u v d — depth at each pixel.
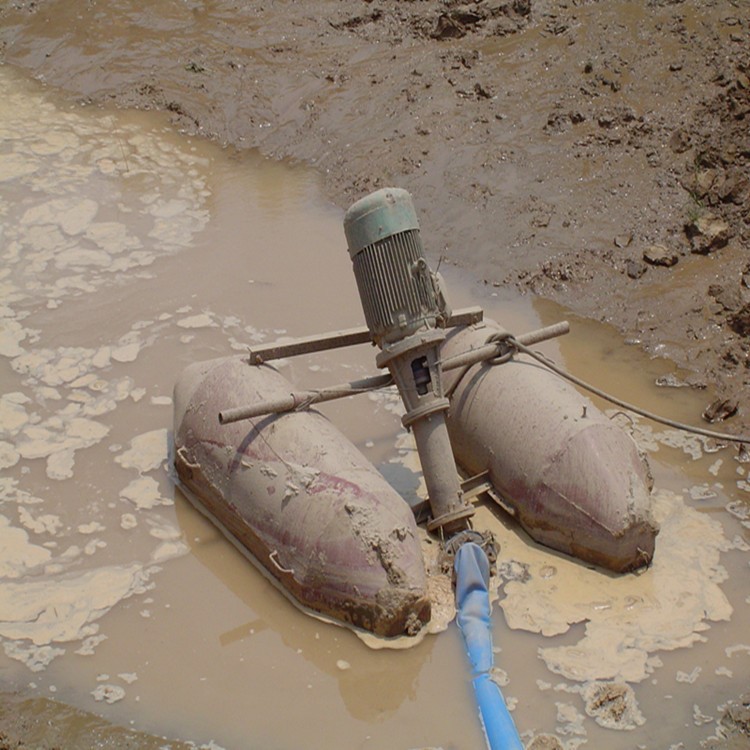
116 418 6.17
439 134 7.99
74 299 6.91
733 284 6.87
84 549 5.54
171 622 5.23
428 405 5.36
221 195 7.80
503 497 5.52
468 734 4.83
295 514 5.19
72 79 8.73
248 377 5.57
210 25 9.15
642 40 8.34
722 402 6.18
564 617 5.20
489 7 8.81
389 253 5.29
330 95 8.44
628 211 7.34
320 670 5.04
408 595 5.04
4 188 7.72
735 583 5.36
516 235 7.30
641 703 4.93
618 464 5.31
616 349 6.64
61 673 5.05
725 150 7.49
